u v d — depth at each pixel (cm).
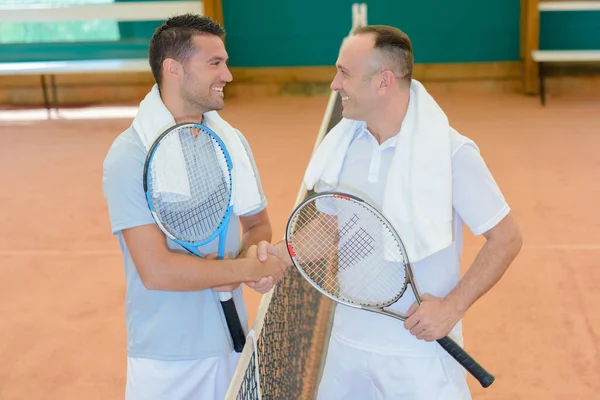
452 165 218
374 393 245
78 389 373
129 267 235
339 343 244
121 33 972
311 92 981
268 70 980
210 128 239
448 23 951
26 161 757
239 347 239
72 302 463
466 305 221
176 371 235
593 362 379
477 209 218
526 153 719
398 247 221
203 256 238
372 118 227
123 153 222
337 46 970
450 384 234
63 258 527
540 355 387
